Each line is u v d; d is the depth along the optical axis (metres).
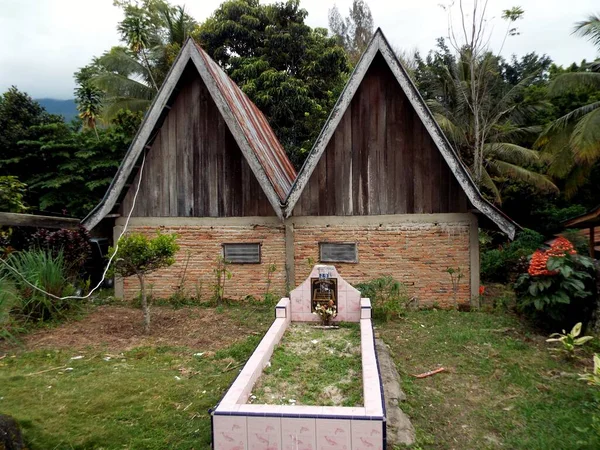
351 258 10.18
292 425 3.86
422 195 9.95
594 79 16.48
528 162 21.45
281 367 5.93
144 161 10.72
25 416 4.61
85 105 18.08
